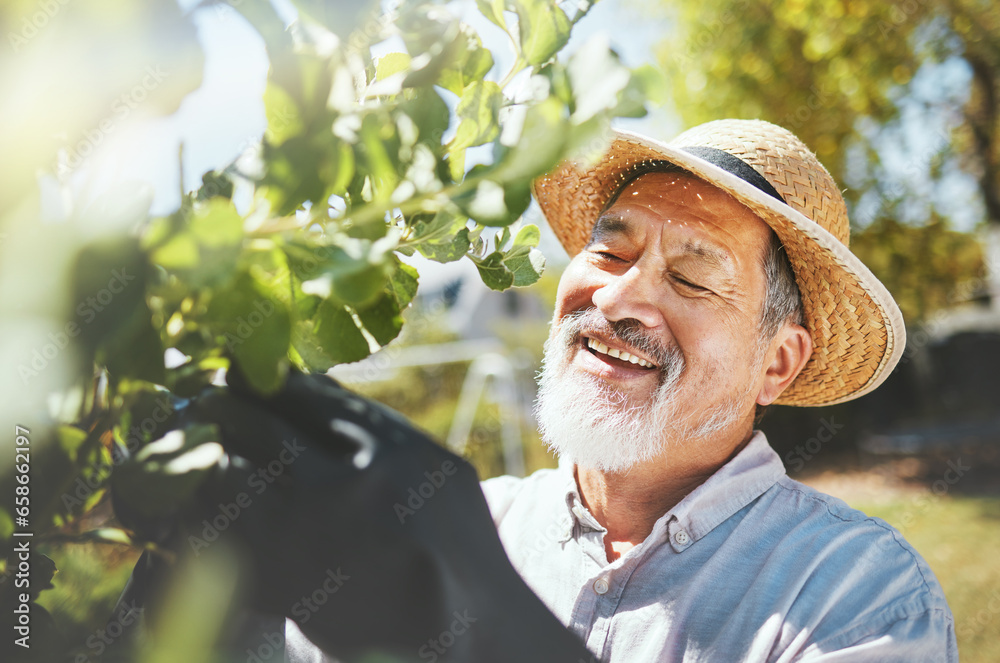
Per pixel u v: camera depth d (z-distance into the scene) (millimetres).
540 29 432
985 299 14539
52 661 383
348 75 370
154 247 310
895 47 7109
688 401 1216
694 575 1140
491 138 434
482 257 697
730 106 7840
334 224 375
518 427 8078
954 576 5035
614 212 1281
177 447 356
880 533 1162
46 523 356
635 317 1219
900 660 1006
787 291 1336
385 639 366
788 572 1092
